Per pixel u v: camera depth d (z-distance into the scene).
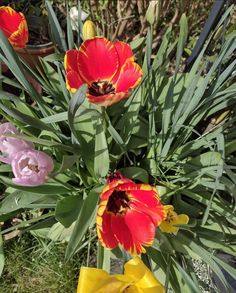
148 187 0.32
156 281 0.31
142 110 0.45
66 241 0.46
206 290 0.42
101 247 0.40
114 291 0.30
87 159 0.40
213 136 0.40
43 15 0.64
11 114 0.34
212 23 0.45
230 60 0.49
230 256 0.44
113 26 0.65
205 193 0.43
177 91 0.45
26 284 0.47
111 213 0.34
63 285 0.46
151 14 0.43
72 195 0.41
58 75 0.44
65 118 0.38
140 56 0.48
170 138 0.40
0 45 0.35
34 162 0.33
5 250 0.48
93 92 0.35
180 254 0.42
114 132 0.39
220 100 0.42
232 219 0.41
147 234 0.33
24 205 0.41
